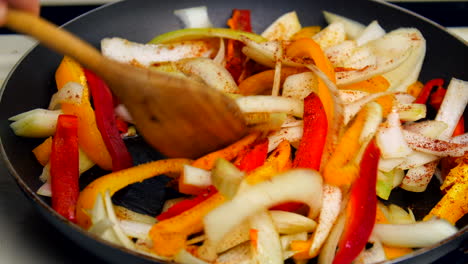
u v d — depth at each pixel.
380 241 0.40
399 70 0.48
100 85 0.44
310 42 0.45
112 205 0.39
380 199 0.43
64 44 0.35
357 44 0.50
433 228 0.39
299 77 0.45
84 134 0.43
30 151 0.44
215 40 0.50
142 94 0.37
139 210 0.42
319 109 0.42
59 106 0.45
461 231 0.36
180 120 0.39
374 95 0.44
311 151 0.41
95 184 0.40
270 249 0.38
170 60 0.49
